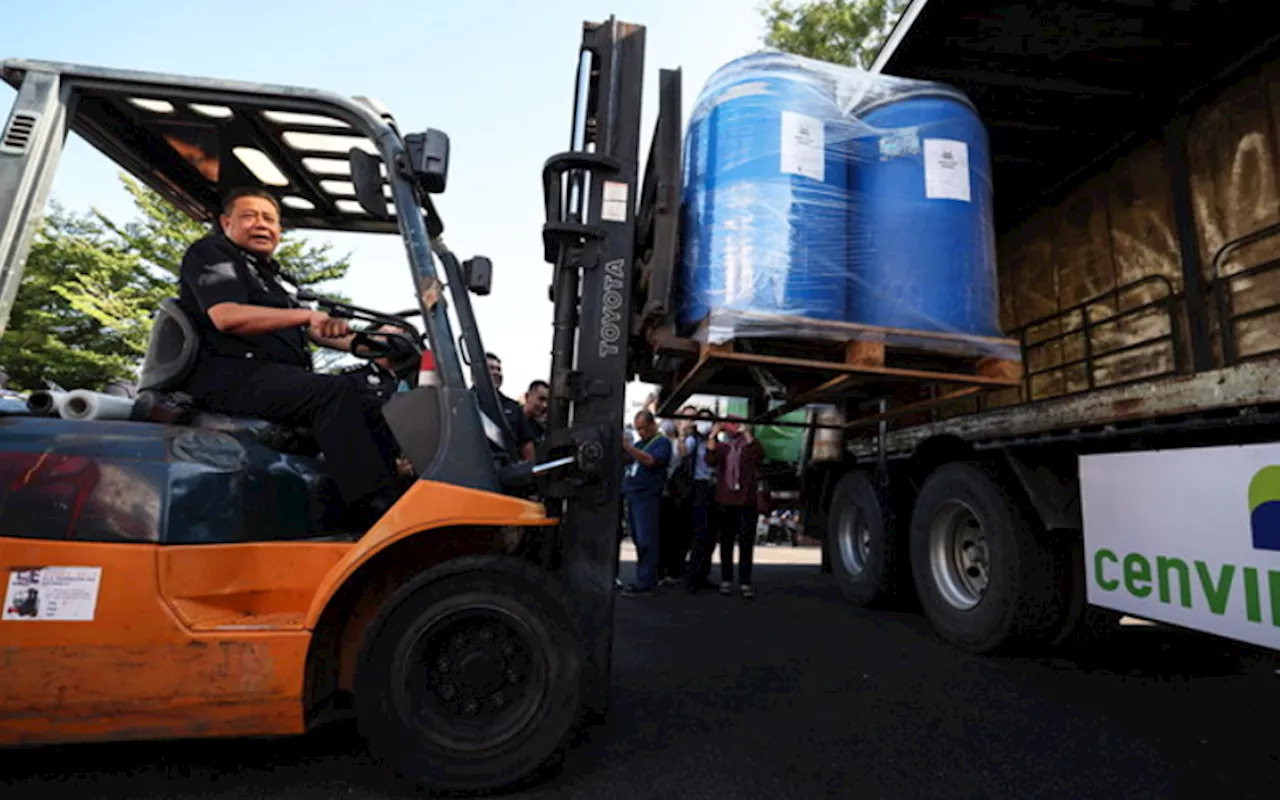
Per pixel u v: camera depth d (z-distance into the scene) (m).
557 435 2.76
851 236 2.96
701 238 2.95
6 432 2.19
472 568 2.29
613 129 3.00
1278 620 2.75
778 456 8.55
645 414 6.78
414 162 2.62
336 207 3.46
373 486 2.52
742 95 2.97
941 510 4.74
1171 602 3.22
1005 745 2.71
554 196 2.96
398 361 3.11
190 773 2.40
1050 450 4.06
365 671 2.22
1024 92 4.36
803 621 5.34
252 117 2.72
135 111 2.66
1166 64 3.88
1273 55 3.49
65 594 2.04
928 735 2.82
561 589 2.34
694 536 6.98
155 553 2.09
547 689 2.28
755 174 2.88
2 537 2.04
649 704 3.22
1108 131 4.34
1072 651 4.27
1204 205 3.77
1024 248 5.09
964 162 3.15
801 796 2.27
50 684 2.02
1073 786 2.35
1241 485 2.93
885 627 5.12
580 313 2.90
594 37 3.08
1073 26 3.83
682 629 4.99
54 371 17.39
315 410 2.53
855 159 3.02
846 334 2.86
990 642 4.13
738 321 2.75
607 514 2.79
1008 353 3.04
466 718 2.29
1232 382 2.85
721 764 2.52
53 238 17.75
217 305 2.48
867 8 15.19
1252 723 2.96
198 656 2.08
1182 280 3.85
